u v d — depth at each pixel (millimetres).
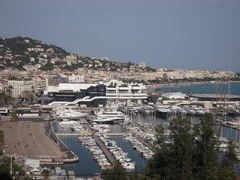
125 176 188375
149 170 189625
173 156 182875
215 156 189500
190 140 189625
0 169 192750
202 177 179125
